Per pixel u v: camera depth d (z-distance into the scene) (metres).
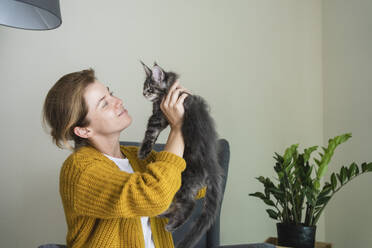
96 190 1.16
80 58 2.54
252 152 2.69
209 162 1.27
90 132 1.35
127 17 2.61
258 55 2.74
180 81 2.62
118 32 2.59
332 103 2.63
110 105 1.35
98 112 1.32
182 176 1.28
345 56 2.51
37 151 2.50
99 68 2.56
